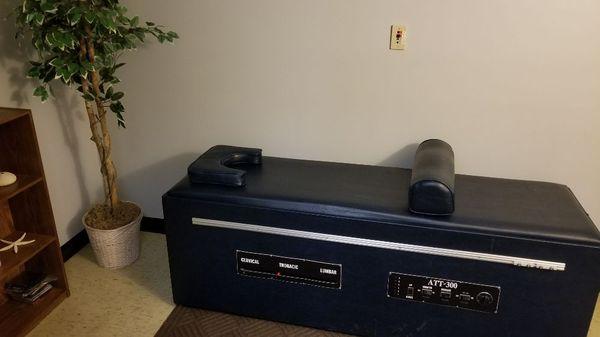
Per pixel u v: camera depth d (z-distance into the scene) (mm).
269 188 1964
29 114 1879
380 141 2256
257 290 2016
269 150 2418
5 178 1876
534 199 1877
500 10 1930
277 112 2332
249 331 2012
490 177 2115
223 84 2348
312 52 2178
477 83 2057
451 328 1848
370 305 1901
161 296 2227
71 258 2516
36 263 2191
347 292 1905
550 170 2127
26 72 2135
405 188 1973
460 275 1748
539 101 2027
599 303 2125
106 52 2059
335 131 2293
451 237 1694
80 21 1944
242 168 2199
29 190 2029
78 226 2584
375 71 2141
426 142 2098
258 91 2314
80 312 2123
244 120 2393
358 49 2123
